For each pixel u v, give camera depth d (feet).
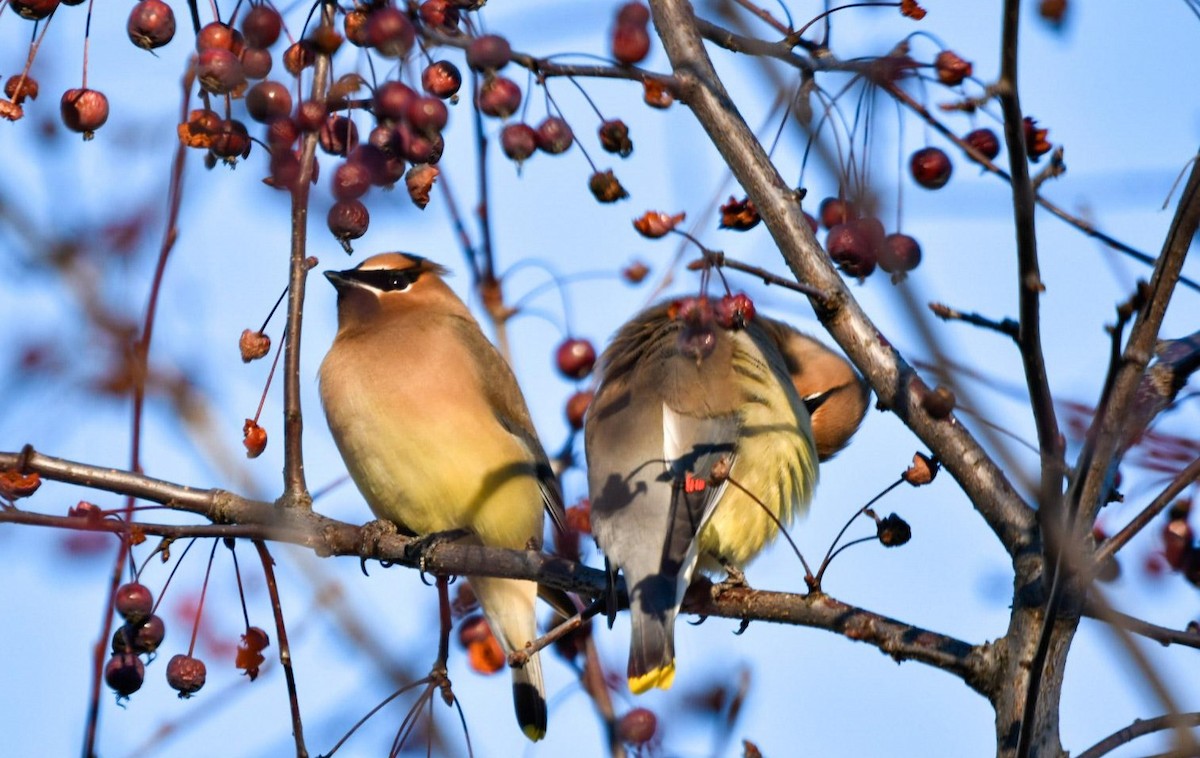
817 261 27.89
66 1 27.61
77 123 28.14
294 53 27.81
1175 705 17.22
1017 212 22.53
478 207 34.76
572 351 36.65
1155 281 23.48
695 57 28.68
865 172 26.14
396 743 28.43
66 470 28.99
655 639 32.12
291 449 31.27
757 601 30.94
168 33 27.73
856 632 28.45
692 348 26.78
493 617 38.34
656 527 34.17
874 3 26.40
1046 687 25.59
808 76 26.68
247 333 30.96
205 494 29.96
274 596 27.91
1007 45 21.91
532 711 37.99
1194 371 25.72
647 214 24.81
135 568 27.53
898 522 28.48
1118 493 26.76
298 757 27.14
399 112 27.50
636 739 30.55
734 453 36.37
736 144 28.22
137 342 28.12
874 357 27.76
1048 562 24.63
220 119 27.68
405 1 27.50
